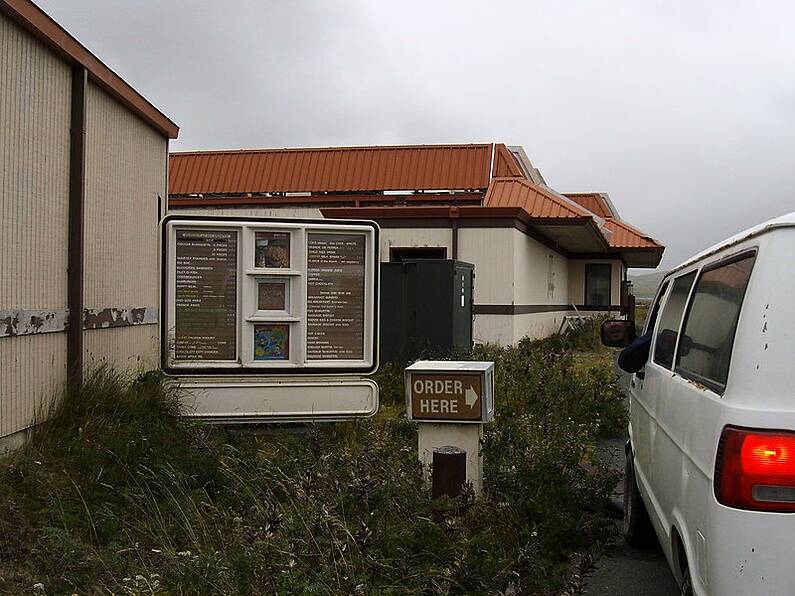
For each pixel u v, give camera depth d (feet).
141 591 15.05
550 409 31.04
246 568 14.85
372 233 30.37
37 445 24.14
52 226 27.37
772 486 10.33
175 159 87.15
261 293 29.89
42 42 26.50
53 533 17.63
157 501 20.68
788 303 10.68
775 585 10.28
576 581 15.21
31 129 25.85
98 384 28.09
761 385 10.57
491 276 65.67
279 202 82.28
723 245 13.83
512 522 19.06
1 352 23.63
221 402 29.27
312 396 29.63
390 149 84.28
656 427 16.62
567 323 89.86
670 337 17.19
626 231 102.37
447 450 20.02
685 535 12.75
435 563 16.57
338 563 15.42
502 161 82.17
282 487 19.60
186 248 29.50
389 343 45.01
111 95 32.89
